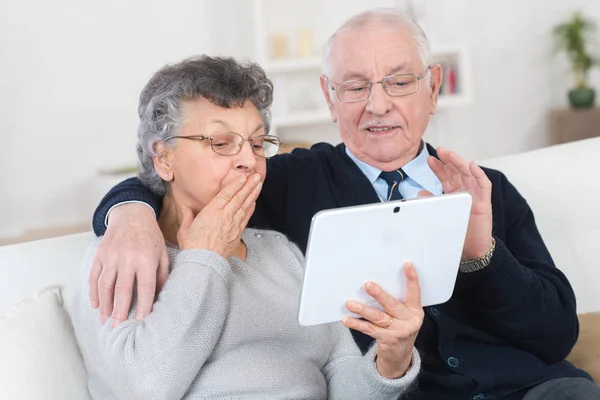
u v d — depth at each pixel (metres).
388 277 1.35
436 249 1.35
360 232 1.28
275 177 1.96
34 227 4.81
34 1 4.67
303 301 1.31
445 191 1.66
